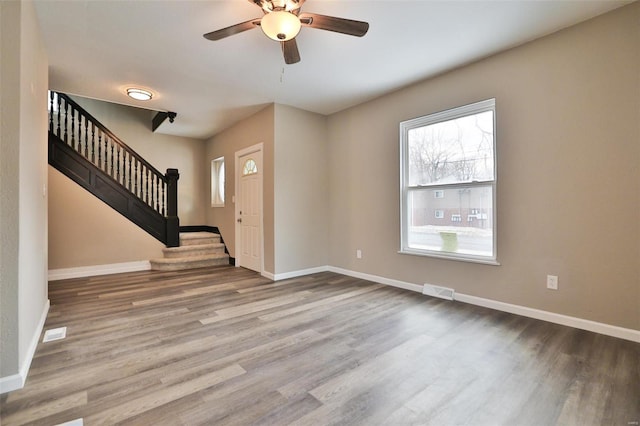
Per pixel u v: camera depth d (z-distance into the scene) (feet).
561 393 5.52
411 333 8.16
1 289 5.59
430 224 11.92
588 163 8.16
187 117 16.52
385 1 7.33
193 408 5.12
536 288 9.12
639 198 7.45
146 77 11.42
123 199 16.16
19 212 5.80
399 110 12.71
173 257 17.34
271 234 14.55
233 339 7.80
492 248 10.14
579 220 8.32
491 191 10.19
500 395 5.48
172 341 7.68
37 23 7.79
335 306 10.40
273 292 12.14
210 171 21.40
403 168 12.71
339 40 8.98
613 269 7.81
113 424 4.73
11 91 5.79
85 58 9.93
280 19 6.68
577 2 7.41
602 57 7.90
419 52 9.70
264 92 12.96
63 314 9.61
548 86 8.80
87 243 15.11
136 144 19.51
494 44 9.27
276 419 4.86
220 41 9.00
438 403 5.26
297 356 6.92
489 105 10.16
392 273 13.12
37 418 4.85
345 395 5.49
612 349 7.14
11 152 5.75
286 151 14.66
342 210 15.42
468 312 9.73
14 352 5.67
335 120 15.72
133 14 7.70
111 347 7.34
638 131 7.45
